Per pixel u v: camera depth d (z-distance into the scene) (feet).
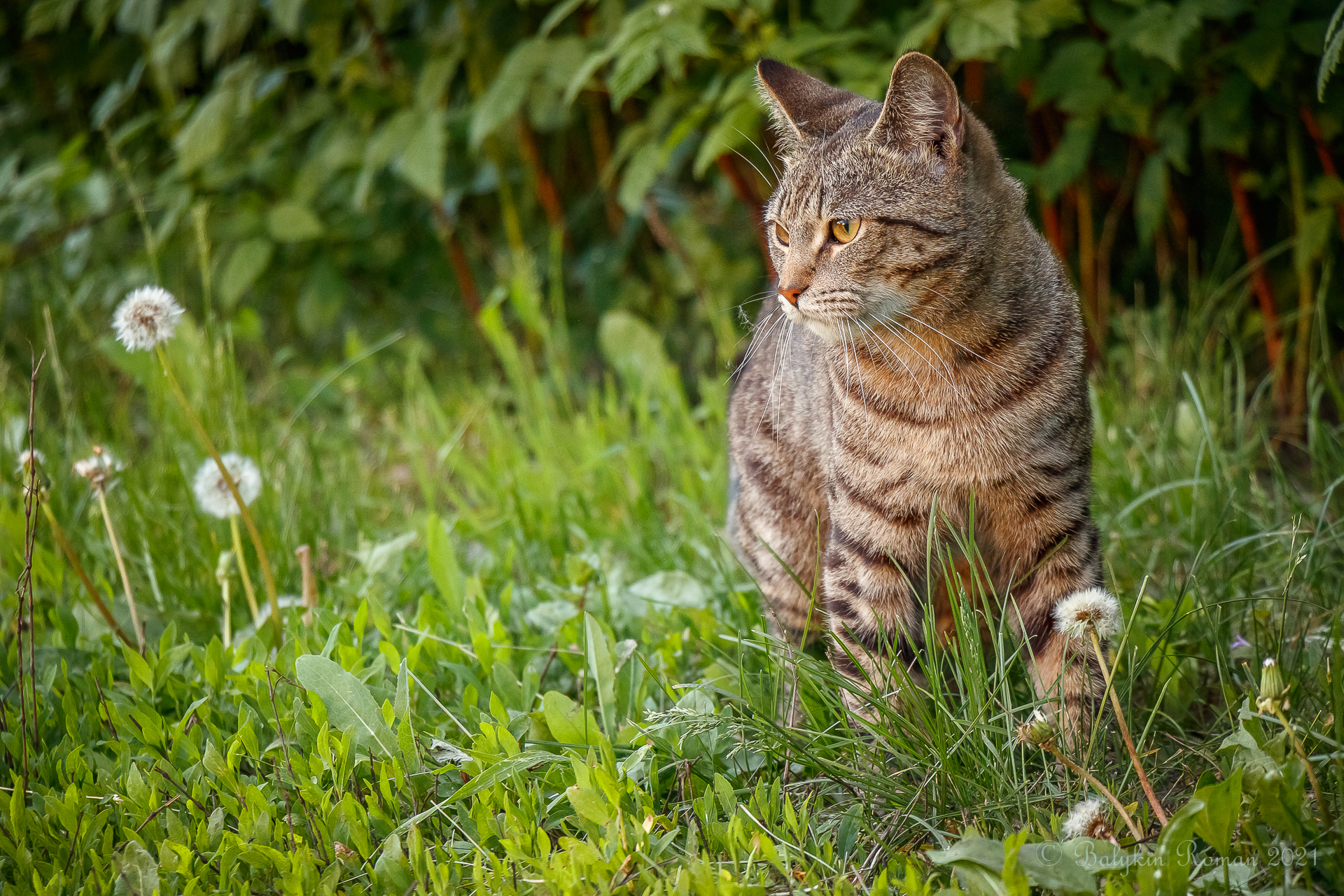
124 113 18.90
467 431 14.92
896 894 6.44
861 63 12.29
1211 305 13.28
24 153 19.11
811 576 10.05
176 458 11.91
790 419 9.59
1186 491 10.94
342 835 6.88
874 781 7.22
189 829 6.91
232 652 8.87
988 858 5.98
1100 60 12.33
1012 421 7.97
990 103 15.21
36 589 10.22
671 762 7.59
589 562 10.36
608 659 7.86
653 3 12.23
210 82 19.08
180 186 16.26
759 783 7.16
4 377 13.76
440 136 14.14
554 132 17.24
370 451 15.42
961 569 8.63
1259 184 13.20
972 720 7.30
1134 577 10.11
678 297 17.20
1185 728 8.29
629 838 6.65
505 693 8.27
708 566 10.96
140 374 12.45
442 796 7.45
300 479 12.12
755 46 12.51
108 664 8.86
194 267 18.17
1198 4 11.33
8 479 11.68
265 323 18.94
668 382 14.05
